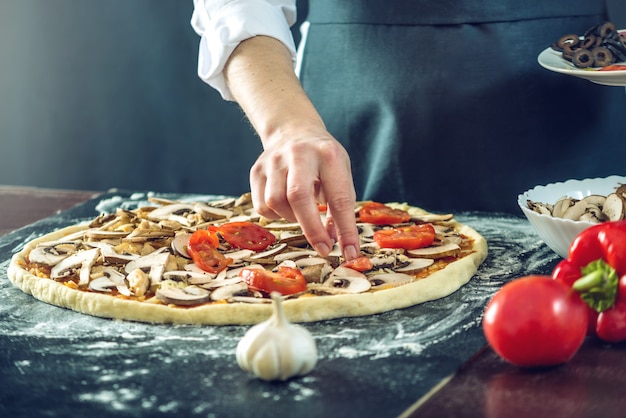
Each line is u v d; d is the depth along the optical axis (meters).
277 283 0.96
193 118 2.16
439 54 1.28
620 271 0.84
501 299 0.81
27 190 1.41
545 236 1.02
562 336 0.80
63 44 2.20
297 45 2.02
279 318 0.82
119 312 0.95
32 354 0.89
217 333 0.92
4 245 1.17
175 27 2.11
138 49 2.14
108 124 2.22
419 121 1.29
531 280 0.82
